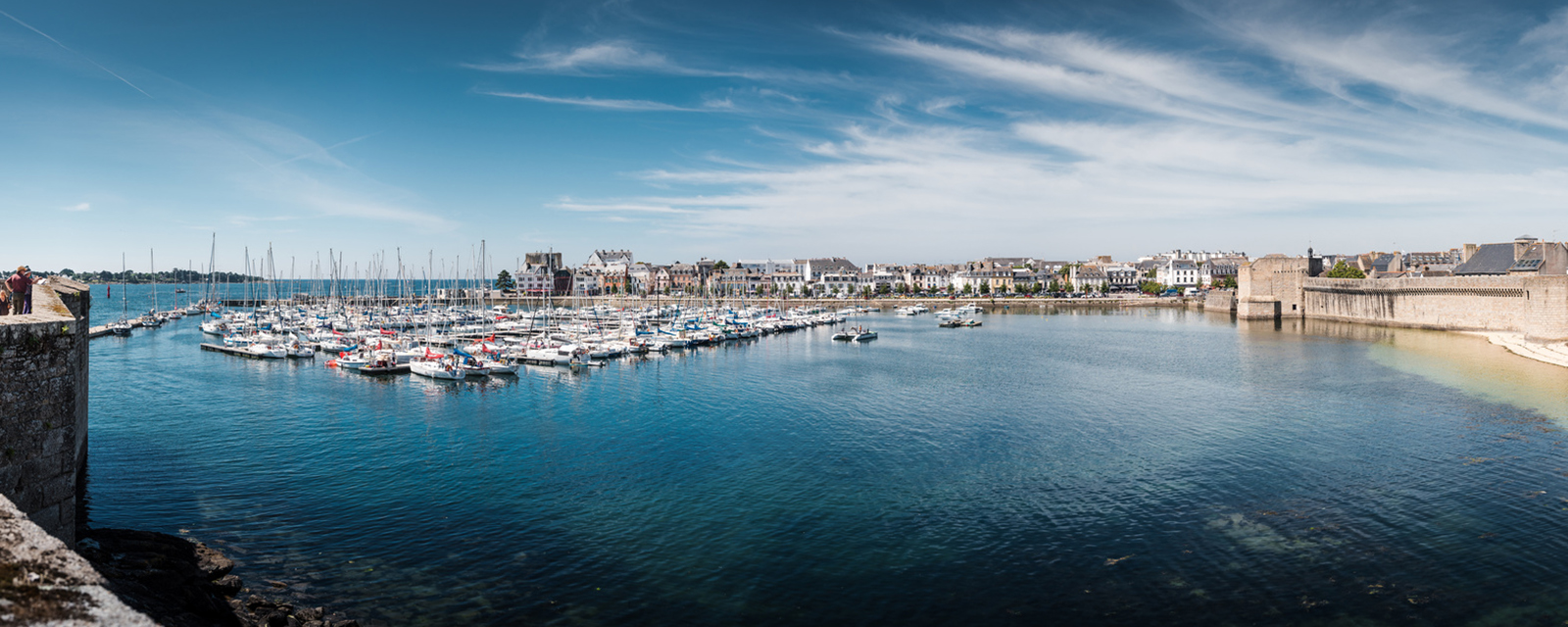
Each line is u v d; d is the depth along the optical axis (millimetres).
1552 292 80812
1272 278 149375
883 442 43719
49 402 20094
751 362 83312
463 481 36031
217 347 90812
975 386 64562
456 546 28016
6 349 18531
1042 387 63719
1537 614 22297
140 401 56094
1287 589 24109
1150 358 84938
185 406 54281
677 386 64938
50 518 20203
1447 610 22625
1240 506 31766
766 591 24500
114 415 50438
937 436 45094
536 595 24109
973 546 28000
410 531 29422
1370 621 22078
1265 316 147625
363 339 95125
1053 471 37281
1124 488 34438
